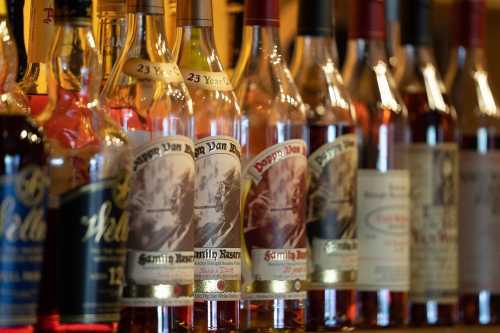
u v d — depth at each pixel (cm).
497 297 191
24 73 136
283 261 140
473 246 190
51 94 122
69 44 123
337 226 152
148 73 131
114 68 133
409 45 184
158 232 125
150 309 124
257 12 146
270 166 142
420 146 178
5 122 109
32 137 109
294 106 147
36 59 133
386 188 166
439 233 177
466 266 190
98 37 140
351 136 156
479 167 192
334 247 152
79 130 119
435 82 185
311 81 159
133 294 124
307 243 152
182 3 138
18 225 108
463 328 175
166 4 147
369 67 172
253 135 145
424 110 181
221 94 139
